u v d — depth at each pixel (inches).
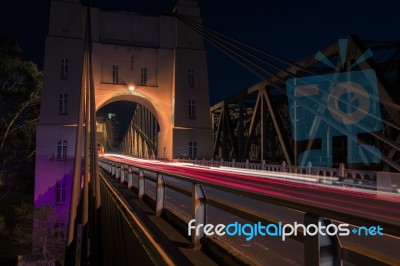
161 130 2741.1
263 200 146.9
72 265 516.1
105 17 2498.8
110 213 485.7
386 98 827.4
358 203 469.4
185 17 2546.8
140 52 2511.1
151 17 2586.1
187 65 2539.4
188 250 220.7
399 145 792.9
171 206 434.9
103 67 2436.0
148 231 268.1
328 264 113.6
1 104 2485.2
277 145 1865.2
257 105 1659.7
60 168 2144.4
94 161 736.3
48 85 2231.8
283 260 207.0
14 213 2178.9
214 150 2519.7
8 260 1462.8
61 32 2325.3
